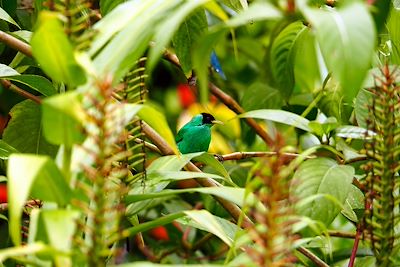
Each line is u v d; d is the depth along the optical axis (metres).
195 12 5.46
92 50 3.45
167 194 3.80
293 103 7.56
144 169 4.10
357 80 2.86
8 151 5.08
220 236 3.66
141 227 3.79
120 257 6.95
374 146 3.68
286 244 3.03
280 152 3.11
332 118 4.83
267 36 8.95
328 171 4.60
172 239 7.80
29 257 3.33
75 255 3.05
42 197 3.17
